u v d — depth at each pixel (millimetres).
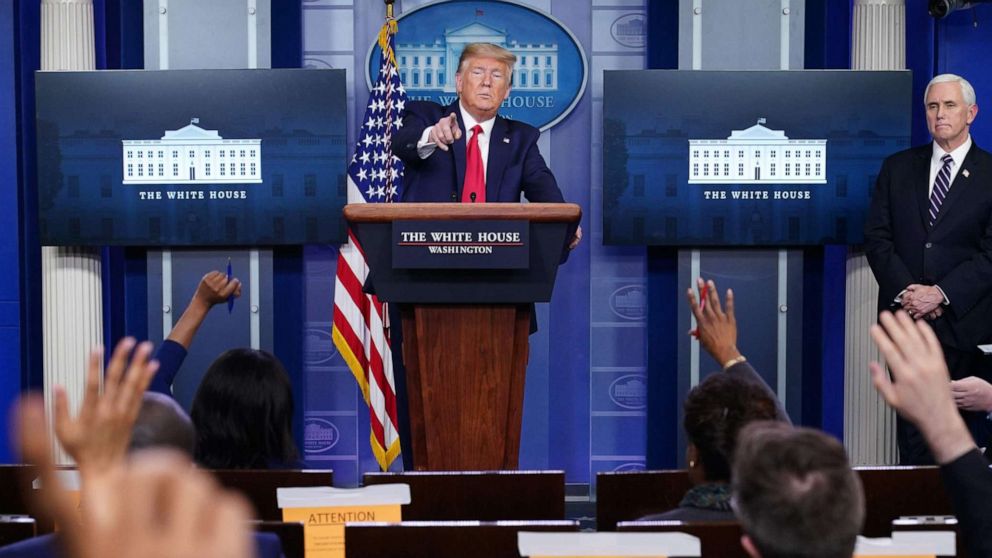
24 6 5598
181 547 511
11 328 5609
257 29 5625
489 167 4527
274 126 5477
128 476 534
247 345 5715
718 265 5703
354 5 5723
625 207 5523
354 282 5391
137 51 5637
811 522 1241
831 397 5871
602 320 5844
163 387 2934
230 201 5504
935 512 2377
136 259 5703
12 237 5594
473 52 4547
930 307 4902
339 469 5832
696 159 5504
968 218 5020
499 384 2961
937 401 1377
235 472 2236
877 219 5176
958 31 5750
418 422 3055
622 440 5867
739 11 5629
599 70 5777
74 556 551
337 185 5488
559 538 1606
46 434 723
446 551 1795
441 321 2945
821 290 5758
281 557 1653
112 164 5473
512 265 2871
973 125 5766
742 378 2121
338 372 5812
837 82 5492
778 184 5531
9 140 5566
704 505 2027
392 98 5332
